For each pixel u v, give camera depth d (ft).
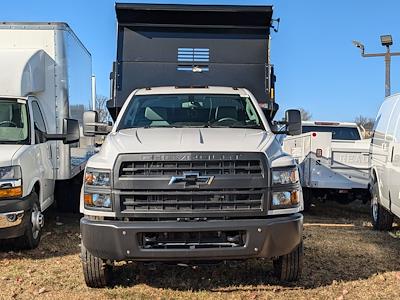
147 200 15.83
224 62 27.86
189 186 15.74
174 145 16.33
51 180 27.91
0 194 21.57
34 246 23.93
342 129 45.29
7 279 19.54
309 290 17.97
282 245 15.99
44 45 28.53
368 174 33.86
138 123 20.75
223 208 15.85
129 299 17.21
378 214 28.68
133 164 15.99
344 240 25.77
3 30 28.37
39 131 26.03
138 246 15.62
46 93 28.40
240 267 20.54
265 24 27.71
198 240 15.78
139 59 27.73
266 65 27.86
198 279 19.19
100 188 16.06
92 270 17.62
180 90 22.61
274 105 27.81
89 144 36.22
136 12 27.02
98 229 15.83
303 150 36.50
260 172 16.08
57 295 17.72
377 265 21.21
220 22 27.61
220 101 21.90
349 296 17.46
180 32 27.81
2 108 25.02
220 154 15.98
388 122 27.91
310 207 37.70
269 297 17.28
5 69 25.54
